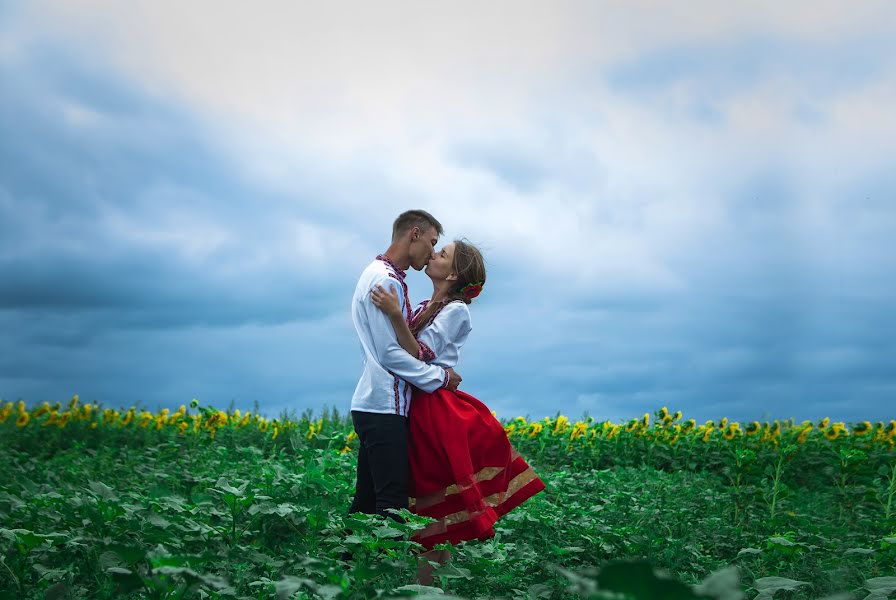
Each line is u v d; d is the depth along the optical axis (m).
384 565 2.50
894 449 8.32
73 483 6.09
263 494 4.36
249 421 9.89
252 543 4.04
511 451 4.14
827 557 4.30
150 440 9.20
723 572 1.44
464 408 4.08
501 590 3.58
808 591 3.79
